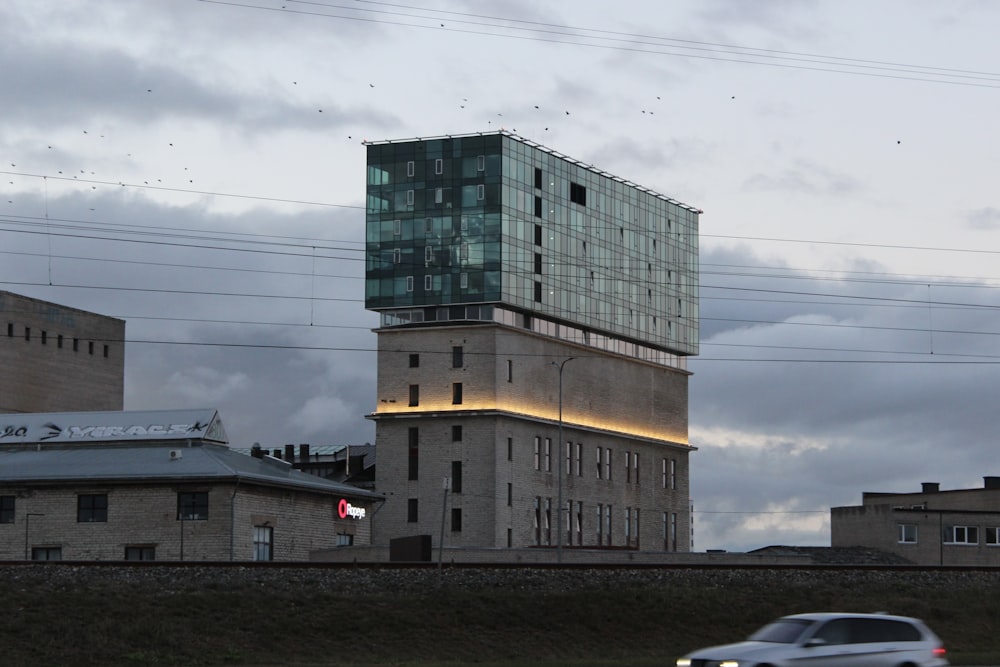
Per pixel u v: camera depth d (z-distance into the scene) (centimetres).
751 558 13250
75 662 6219
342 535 12181
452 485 15788
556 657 6969
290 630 6894
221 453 11662
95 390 19425
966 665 6116
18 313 18138
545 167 17112
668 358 19275
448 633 7119
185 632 6694
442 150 16625
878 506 15650
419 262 16550
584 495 17088
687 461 19250
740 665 4459
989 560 15650
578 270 17500
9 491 11112
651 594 7831
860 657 4559
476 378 15975
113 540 10888
